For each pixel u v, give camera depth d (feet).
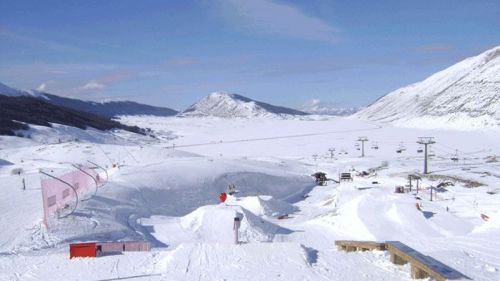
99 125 606.96
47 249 73.51
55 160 244.63
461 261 33.42
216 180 183.11
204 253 36.88
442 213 114.52
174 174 176.96
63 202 102.32
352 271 32.32
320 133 638.12
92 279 32.78
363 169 283.38
